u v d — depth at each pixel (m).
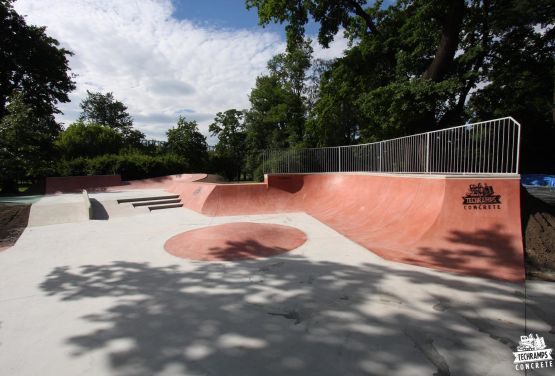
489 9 13.73
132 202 11.87
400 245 5.70
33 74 21.53
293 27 14.02
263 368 2.40
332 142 20.69
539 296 3.66
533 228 5.10
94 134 30.20
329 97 17.80
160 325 3.10
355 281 4.22
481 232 5.21
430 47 13.35
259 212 10.85
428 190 6.50
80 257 5.63
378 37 14.65
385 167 11.43
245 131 35.16
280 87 30.36
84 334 2.96
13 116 13.73
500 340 2.75
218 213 10.66
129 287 4.15
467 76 12.06
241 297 3.76
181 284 4.23
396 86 11.84
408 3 14.90
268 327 3.03
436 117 14.68
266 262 5.15
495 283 4.06
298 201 12.15
